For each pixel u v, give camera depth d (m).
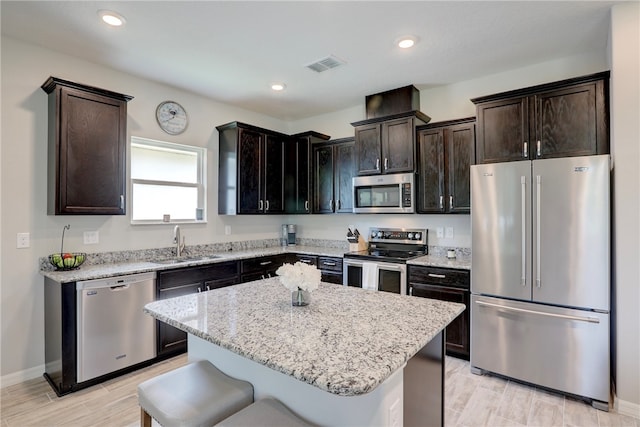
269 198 4.27
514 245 2.57
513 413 2.22
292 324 1.50
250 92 3.79
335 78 3.41
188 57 2.94
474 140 3.21
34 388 2.54
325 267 3.95
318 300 1.90
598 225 2.26
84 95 2.76
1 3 2.16
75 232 2.95
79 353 2.49
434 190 3.45
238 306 1.78
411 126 3.53
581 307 2.32
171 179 3.73
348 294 2.04
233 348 1.26
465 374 2.77
